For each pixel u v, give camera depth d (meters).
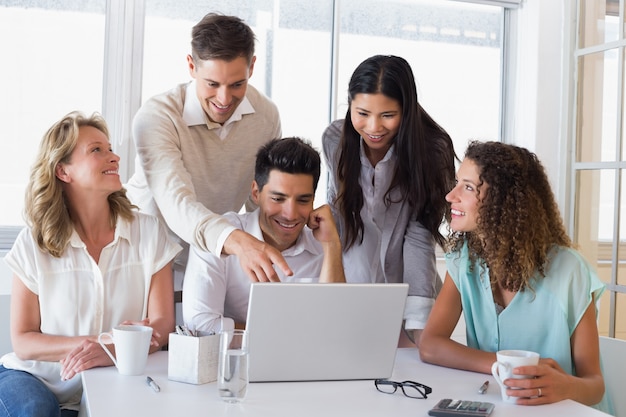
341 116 3.57
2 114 3.08
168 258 2.07
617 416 1.96
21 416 1.72
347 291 1.58
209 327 1.99
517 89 3.82
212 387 1.54
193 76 2.33
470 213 1.86
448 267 1.97
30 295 1.98
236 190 2.47
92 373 1.62
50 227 1.95
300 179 2.05
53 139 1.98
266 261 1.78
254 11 3.43
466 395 1.55
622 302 3.22
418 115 2.24
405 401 1.48
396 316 1.63
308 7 3.51
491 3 3.76
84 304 2.00
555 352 1.79
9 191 3.09
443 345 1.82
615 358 1.98
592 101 3.45
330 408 1.42
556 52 3.67
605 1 3.37
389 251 2.38
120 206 2.08
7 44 3.07
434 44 3.74
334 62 3.54
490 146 1.87
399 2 3.67
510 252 1.80
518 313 1.84
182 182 2.16
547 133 3.64
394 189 2.31
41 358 1.89
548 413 1.43
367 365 1.63
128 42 3.17
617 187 3.27
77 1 3.14
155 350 1.85
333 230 2.08
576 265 1.80
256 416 1.35
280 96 3.49
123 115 3.18
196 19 3.31
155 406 1.39
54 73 3.13
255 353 1.57
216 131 2.38
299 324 1.57
